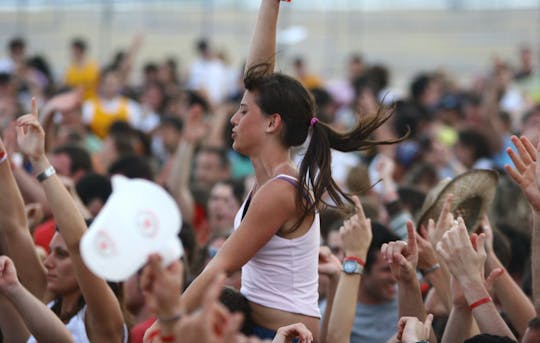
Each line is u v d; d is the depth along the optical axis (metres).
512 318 12.80
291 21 61.88
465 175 13.67
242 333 11.53
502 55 61.16
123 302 13.46
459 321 12.12
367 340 14.73
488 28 61.97
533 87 51.03
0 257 11.62
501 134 33.84
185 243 16.52
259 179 11.80
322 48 61.66
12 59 47.62
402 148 28.30
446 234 11.88
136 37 45.66
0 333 13.83
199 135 22.64
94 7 59.62
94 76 46.69
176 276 8.02
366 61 61.94
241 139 11.70
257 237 11.18
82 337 12.53
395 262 12.43
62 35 58.59
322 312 14.94
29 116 11.89
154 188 7.85
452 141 35.78
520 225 19.70
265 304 11.56
